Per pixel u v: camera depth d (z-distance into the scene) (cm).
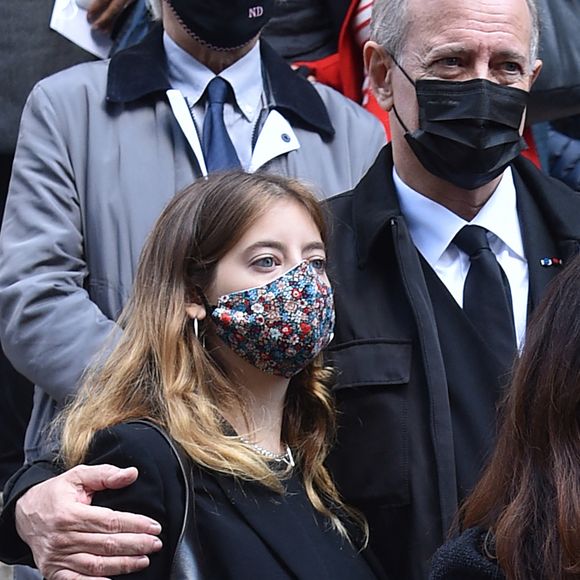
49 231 937
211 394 760
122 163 958
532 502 612
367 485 797
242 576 704
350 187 1006
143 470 709
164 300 770
